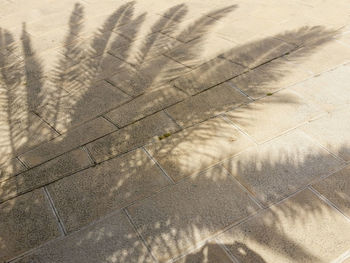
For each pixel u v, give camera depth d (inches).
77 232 119.0
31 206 129.8
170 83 189.5
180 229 116.3
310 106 159.3
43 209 128.1
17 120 178.7
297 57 195.0
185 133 153.9
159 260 108.3
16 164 150.0
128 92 187.9
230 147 144.1
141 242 113.8
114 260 109.8
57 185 136.9
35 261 112.0
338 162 132.3
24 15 312.2
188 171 136.1
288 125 151.1
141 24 268.1
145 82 194.5
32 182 139.7
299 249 106.8
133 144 151.8
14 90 204.8
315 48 201.0
